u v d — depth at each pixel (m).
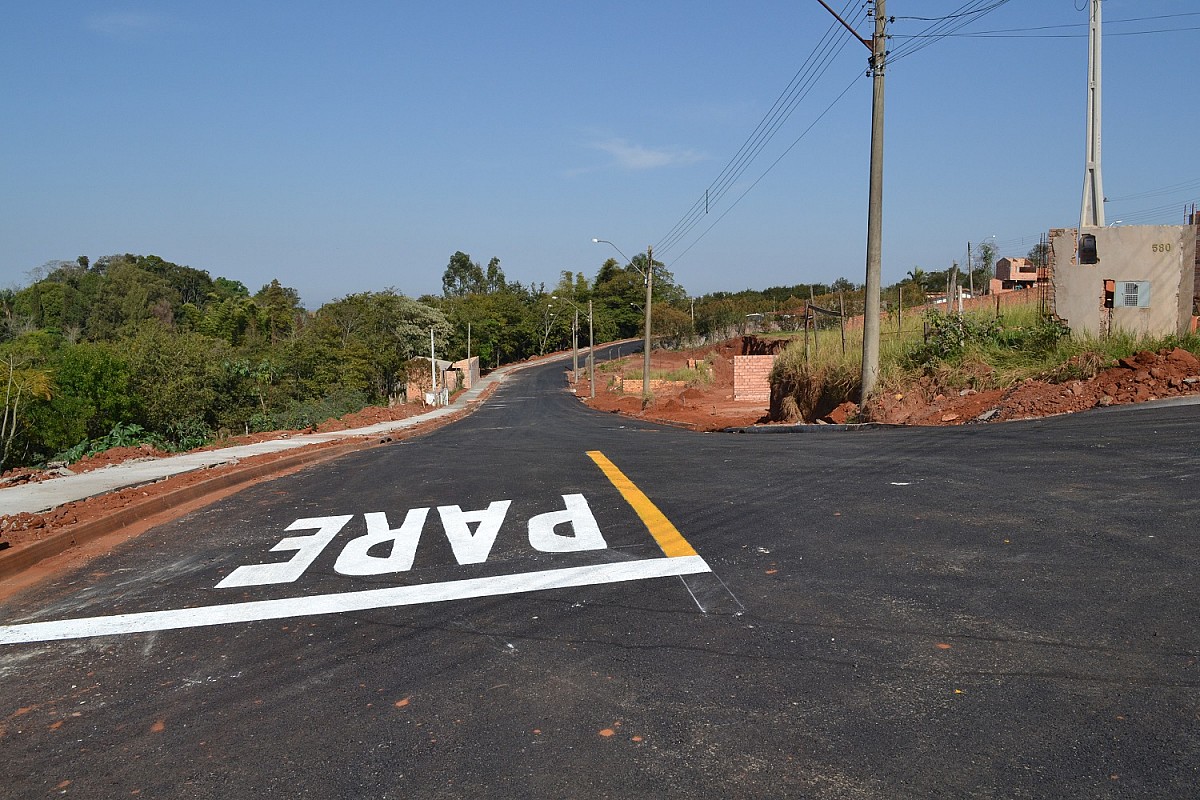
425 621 4.84
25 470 12.73
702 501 7.73
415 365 82.62
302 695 3.88
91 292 99.44
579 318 136.50
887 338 19.78
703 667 3.91
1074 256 14.90
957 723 3.23
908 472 8.50
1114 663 3.67
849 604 4.65
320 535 7.33
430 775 3.05
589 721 3.42
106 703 3.93
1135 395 12.15
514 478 10.07
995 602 4.51
